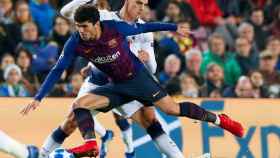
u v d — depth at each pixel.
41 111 23.16
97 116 23.33
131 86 18.77
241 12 34.16
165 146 19.88
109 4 22.56
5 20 29.14
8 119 22.92
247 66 30.41
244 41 30.58
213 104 24.09
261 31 32.72
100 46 18.27
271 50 31.66
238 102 24.30
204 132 24.03
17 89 26.00
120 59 18.48
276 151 24.39
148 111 19.75
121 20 19.14
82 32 17.95
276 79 29.61
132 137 23.47
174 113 19.08
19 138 22.89
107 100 18.72
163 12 31.91
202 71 29.52
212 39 30.06
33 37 28.52
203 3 33.41
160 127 19.95
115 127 23.41
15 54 28.14
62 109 23.31
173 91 27.34
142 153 23.50
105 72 18.70
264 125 24.41
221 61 29.92
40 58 27.67
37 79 27.34
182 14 32.09
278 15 34.25
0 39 28.56
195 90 27.59
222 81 28.12
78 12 17.84
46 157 19.31
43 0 30.47
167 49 29.27
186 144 23.91
